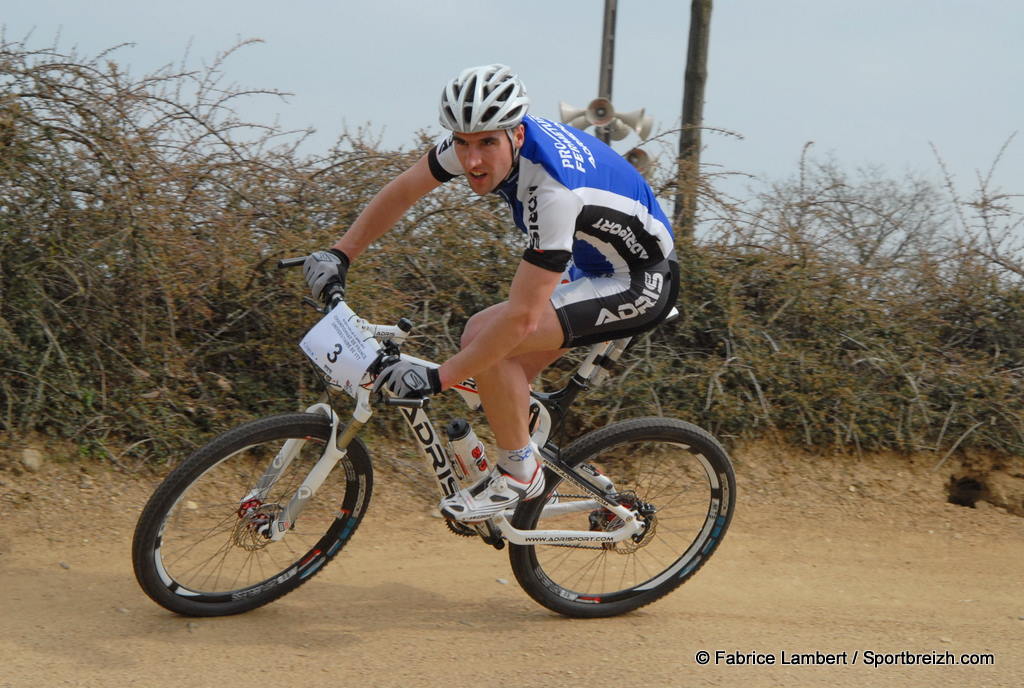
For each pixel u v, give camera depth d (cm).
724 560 1342
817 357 1714
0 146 1323
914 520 1521
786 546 1406
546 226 877
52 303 1368
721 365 1662
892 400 1694
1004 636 1115
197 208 1569
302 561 1085
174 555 1022
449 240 1691
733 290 1747
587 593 1121
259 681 895
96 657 920
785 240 1848
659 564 1206
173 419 1393
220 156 1636
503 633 1055
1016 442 1648
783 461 1614
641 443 1123
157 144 1583
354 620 1062
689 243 1775
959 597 1262
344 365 967
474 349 902
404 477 1447
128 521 1253
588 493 1105
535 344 957
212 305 1520
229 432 983
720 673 974
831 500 1548
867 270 1853
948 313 1920
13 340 1315
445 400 1546
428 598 1144
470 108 852
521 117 867
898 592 1270
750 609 1179
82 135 1410
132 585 1107
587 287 978
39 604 1034
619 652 1020
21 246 1380
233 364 1518
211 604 1030
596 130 2141
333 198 1700
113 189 1409
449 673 941
